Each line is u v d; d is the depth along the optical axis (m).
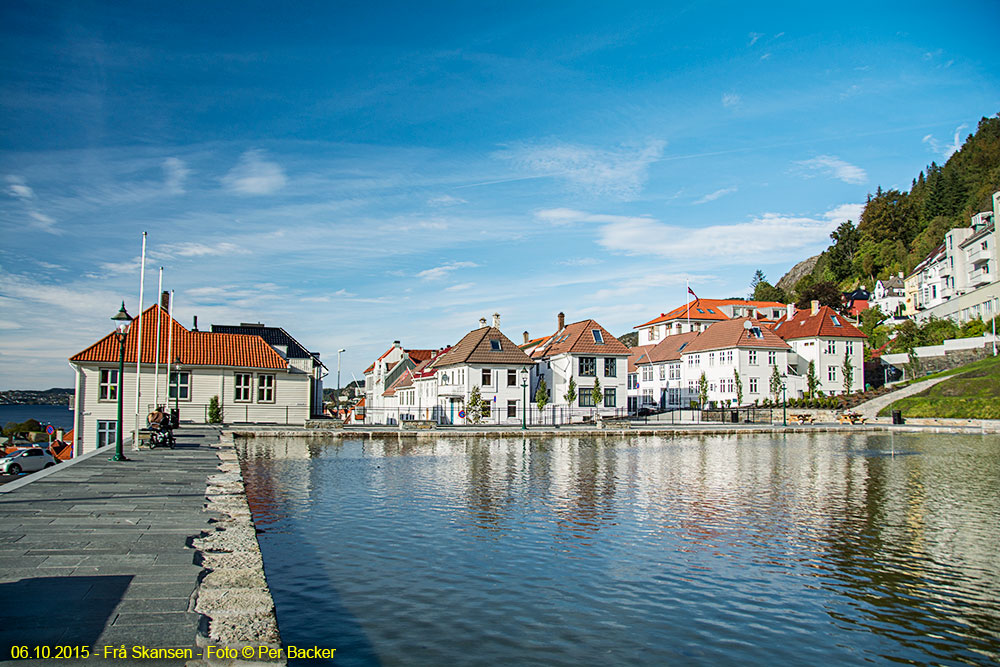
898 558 16.66
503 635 11.45
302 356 72.19
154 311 56.88
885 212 157.50
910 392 74.00
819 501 24.34
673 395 94.38
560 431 55.81
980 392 66.00
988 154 156.25
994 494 26.03
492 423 70.44
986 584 14.69
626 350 77.75
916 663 10.84
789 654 11.05
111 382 53.94
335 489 26.03
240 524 13.05
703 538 18.50
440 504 23.00
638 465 35.34
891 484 28.62
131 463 23.98
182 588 9.00
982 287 83.19
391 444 47.38
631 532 19.11
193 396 56.31
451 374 77.81
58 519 13.20
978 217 98.12
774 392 82.56
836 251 164.00
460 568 15.21
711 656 10.88
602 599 13.40
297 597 13.08
